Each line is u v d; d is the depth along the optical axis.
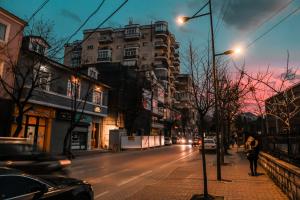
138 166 18.31
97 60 78.19
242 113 28.81
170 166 18.39
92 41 81.38
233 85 21.17
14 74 21.55
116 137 36.81
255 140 13.52
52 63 26.62
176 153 30.64
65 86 29.62
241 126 40.06
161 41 77.38
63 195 5.42
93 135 36.75
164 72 75.06
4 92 22.34
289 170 8.45
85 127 34.09
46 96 26.44
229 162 19.81
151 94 58.78
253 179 12.33
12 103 22.94
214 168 16.42
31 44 24.09
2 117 22.09
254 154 13.40
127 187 11.11
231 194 9.34
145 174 14.73
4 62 22.27
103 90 37.81
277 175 10.71
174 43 87.00
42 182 5.13
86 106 33.53
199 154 29.22
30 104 24.86
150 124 57.72
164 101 70.88
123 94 44.84
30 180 4.95
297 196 7.60
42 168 8.64
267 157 13.53
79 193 5.88
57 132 28.72
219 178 12.13
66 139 25.09
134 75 49.16
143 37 79.25
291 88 17.58
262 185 10.93
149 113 57.56
